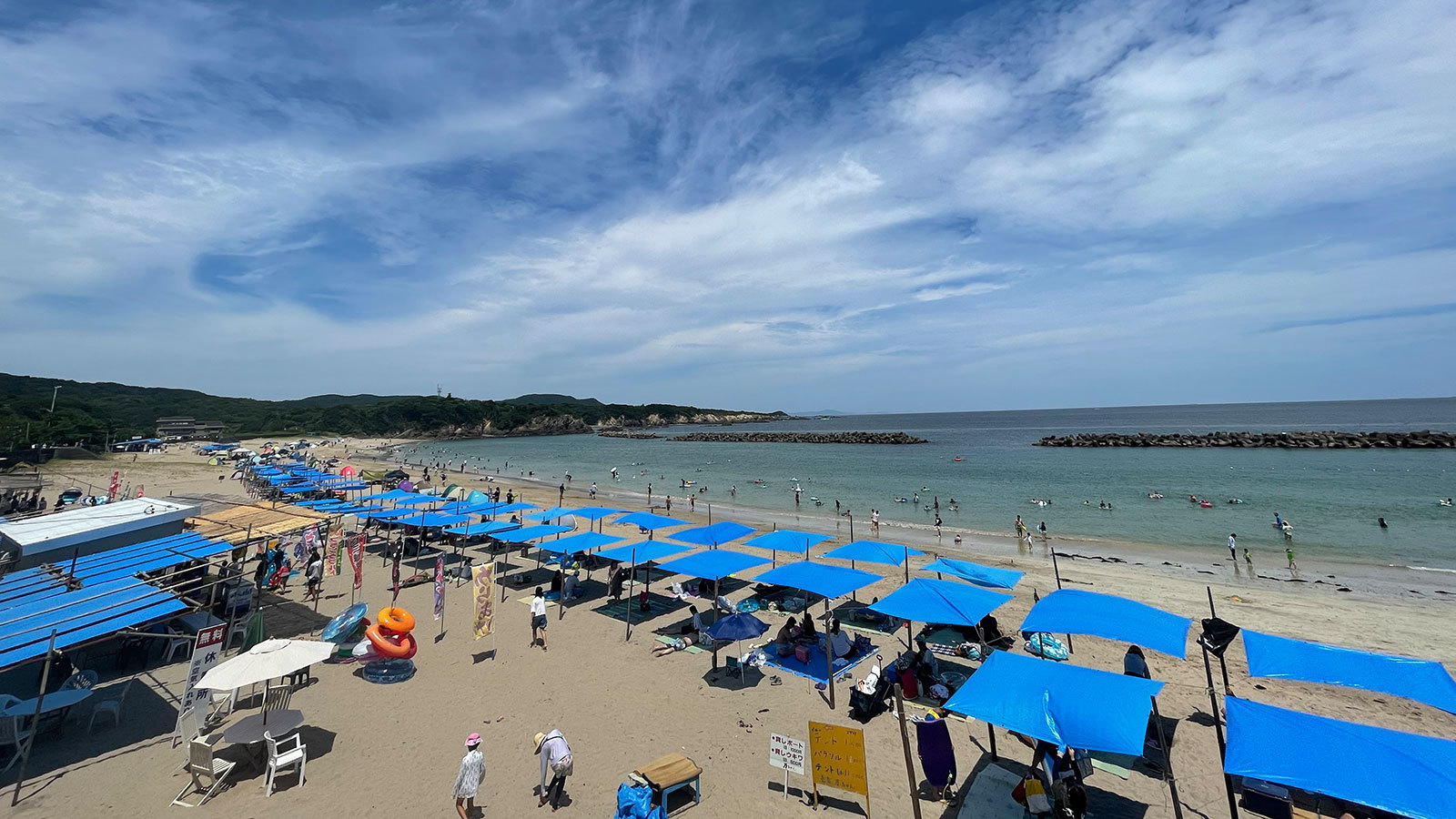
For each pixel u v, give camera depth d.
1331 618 21.39
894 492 60.44
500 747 12.51
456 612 21.22
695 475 79.12
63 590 14.90
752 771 11.72
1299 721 8.55
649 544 22.77
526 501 53.28
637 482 72.44
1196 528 40.47
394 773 11.53
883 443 142.25
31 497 40.97
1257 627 20.53
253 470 53.62
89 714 13.23
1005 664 10.86
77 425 97.06
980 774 11.00
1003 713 9.51
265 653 11.79
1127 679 9.91
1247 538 37.12
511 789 11.07
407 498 34.69
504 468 93.25
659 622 20.25
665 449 140.00
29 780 10.92
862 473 78.19
